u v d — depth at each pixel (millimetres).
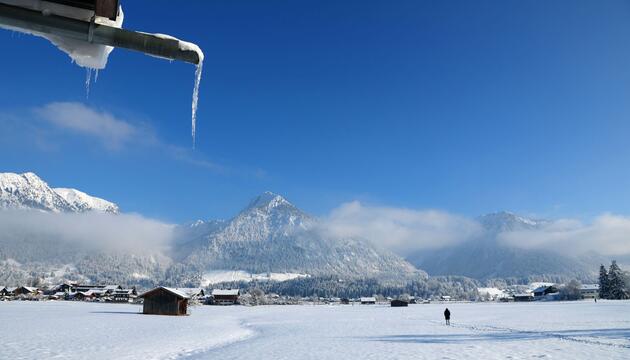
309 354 24031
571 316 62281
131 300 162250
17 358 21266
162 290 69625
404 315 82938
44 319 51000
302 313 95938
